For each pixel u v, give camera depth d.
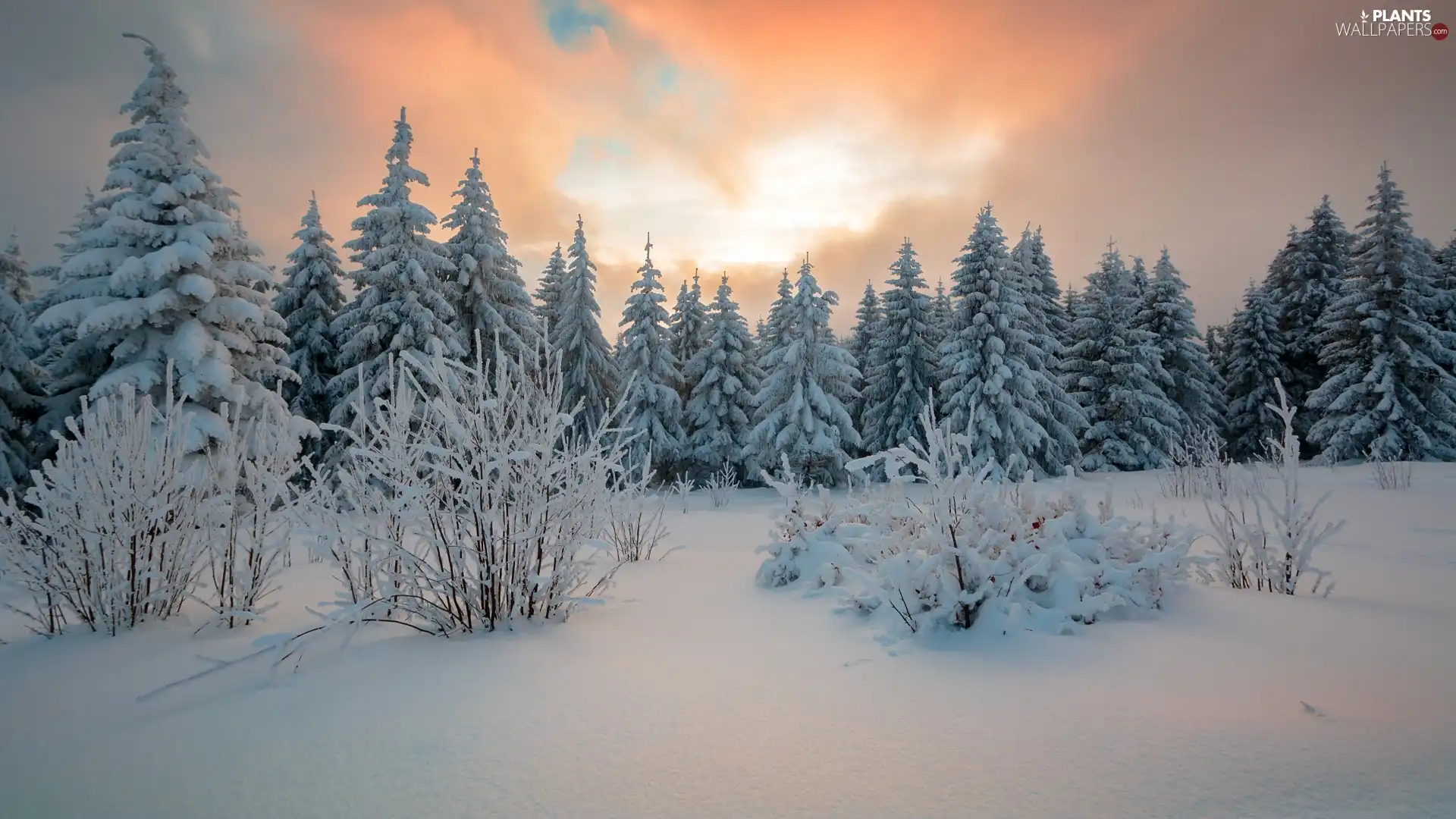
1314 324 31.55
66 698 2.87
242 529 4.88
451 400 4.07
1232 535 5.19
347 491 4.21
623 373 28.19
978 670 2.99
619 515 7.27
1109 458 27.69
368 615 3.63
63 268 12.88
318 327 22.38
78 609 4.18
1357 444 24.84
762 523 12.25
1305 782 1.90
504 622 3.94
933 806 1.85
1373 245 25.64
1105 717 2.40
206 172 13.89
